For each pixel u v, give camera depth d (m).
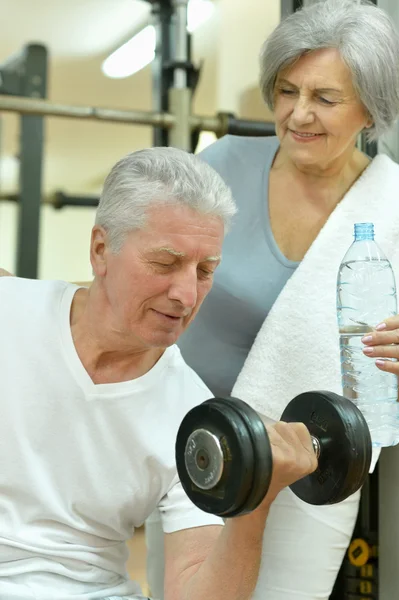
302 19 1.85
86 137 7.32
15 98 2.92
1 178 7.68
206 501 1.26
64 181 8.26
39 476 1.57
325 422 1.40
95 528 1.62
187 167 1.45
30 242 4.89
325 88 1.82
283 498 2.00
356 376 1.92
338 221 1.96
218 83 5.46
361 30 1.81
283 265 2.01
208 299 2.03
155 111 3.14
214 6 5.07
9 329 1.59
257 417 1.23
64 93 6.89
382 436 1.92
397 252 2.00
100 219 1.49
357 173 2.05
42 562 1.57
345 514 2.02
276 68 1.88
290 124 1.90
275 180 2.06
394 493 2.30
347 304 1.95
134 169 1.46
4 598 1.52
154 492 1.63
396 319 1.73
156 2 3.25
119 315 1.49
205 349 2.09
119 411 1.58
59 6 5.51
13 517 1.56
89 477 1.59
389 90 1.86
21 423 1.56
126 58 6.22
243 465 1.19
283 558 2.01
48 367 1.57
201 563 1.53
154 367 1.62
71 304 1.62
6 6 5.49
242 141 2.13
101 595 1.60
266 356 1.96
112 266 1.48
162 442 1.60
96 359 1.58
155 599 2.18
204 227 1.43
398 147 2.36
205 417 1.25
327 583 2.05
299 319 1.94
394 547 2.31
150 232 1.42
